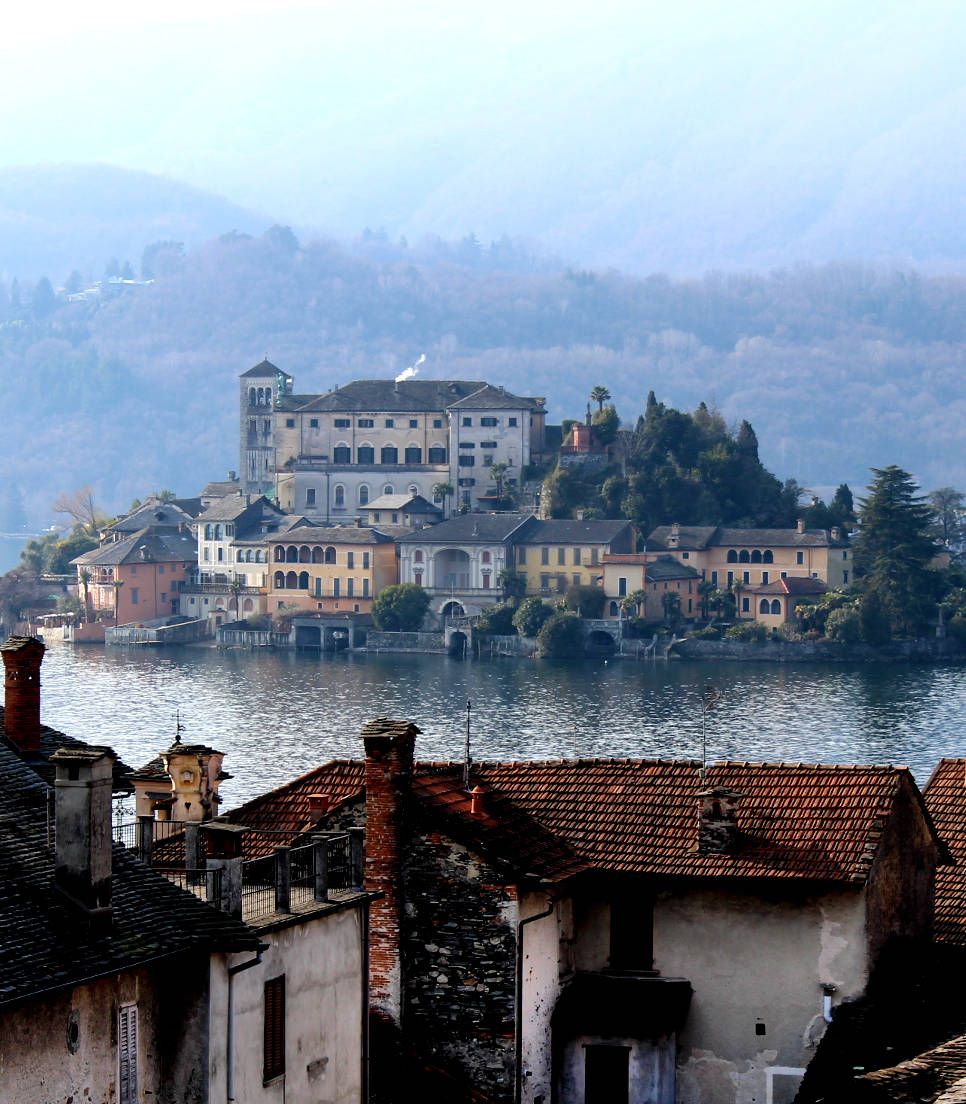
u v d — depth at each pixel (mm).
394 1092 91938
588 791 105062
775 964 99188
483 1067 94438
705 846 100438
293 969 83250
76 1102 70188
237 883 80812
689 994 99625
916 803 106250
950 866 115000
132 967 71188
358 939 88875
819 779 104188
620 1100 99438
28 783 77875
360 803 97062
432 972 95062
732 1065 99375
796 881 98438
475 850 94625
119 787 102438
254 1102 79625
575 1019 99000
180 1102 75375
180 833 98062
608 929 100562
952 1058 86812
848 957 98688
